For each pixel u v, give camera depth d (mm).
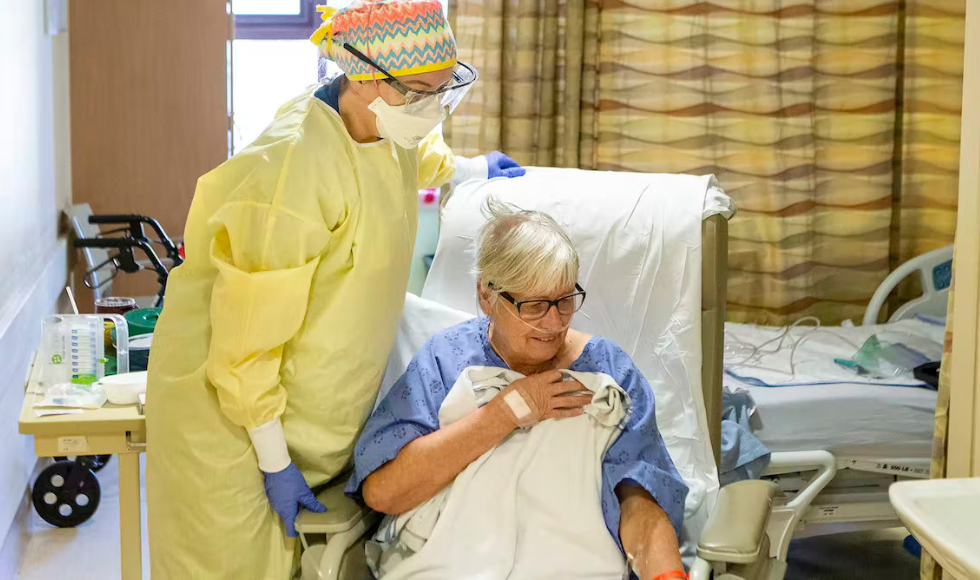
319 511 1572
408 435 1573
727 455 2107
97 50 3754
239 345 1456
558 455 1566
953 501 1327
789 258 3297
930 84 3279
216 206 1462
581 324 1969
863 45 3252
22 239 2762
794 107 3236
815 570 2600
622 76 3254
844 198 3322
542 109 3223
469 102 3143
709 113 3248
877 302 3137
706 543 1526
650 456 1622
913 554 2701
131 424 1698
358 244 1575
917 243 3385
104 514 2932
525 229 1573
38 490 2773
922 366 2557
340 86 1616
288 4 4129
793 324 3260
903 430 2396
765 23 3180
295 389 1584
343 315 1576
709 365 1929
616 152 3295
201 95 3836
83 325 1921
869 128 3289
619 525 1573
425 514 1561
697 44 3215
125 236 3395
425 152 1975
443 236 2080
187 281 1563
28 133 2906
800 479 2348
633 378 1693
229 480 1535
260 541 1578
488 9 3088
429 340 1742
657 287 1950
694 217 1967
